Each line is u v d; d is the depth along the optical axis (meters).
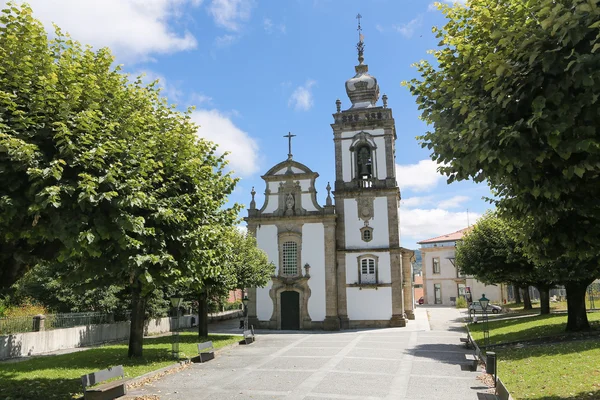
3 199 8.87
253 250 31.59
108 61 12.45
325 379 14.70
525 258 26.39
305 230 39.09
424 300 74.69
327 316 37.41
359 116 40.53
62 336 24.73
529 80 7.42
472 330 29.67
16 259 10.86
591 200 8.57
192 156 14.68
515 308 49.56
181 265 13.20
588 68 6.66
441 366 16.73
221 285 25.95
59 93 9.80
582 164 7.23
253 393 12.78
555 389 11.15
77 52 11.70
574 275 20.47
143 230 10.61
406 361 18.17
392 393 12.57
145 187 11.89
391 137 39.75
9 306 27.41
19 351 21.72
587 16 6.74
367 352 21.16
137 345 19.03
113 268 11.40
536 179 8.05
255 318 38.66
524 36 7.61
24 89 9.84
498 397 9.98
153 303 32.47
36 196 8.67
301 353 21.22
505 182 9.35
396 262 37.97
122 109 12.34
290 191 39.84
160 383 14.28
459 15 9.84
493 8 8.91
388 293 37.69
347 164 40.06
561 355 15.77
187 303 39.03
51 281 29.86
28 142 9.61
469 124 7.89
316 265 38.41
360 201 39.34
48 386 13.23
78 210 9.61
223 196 16.42
